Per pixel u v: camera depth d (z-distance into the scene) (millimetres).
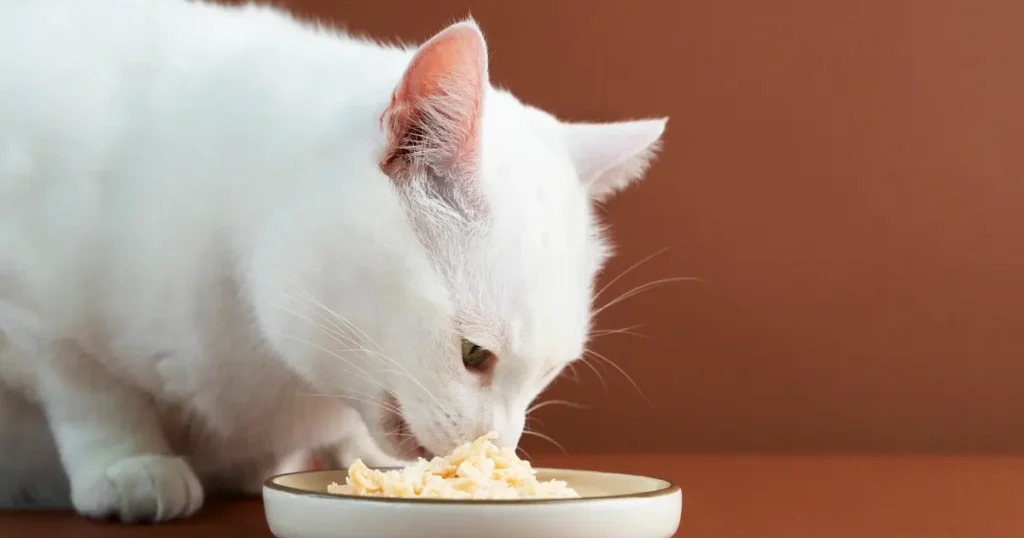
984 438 1142
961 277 1141
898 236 1141
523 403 726
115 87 758
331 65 757
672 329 1141
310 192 712
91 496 747
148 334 746
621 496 639
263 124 737
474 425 708
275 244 715
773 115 1138
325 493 638
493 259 707
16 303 743
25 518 766
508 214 712
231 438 790
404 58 775
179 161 739
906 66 1137
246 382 763
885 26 1134
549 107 1125
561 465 1001
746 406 1145
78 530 730
